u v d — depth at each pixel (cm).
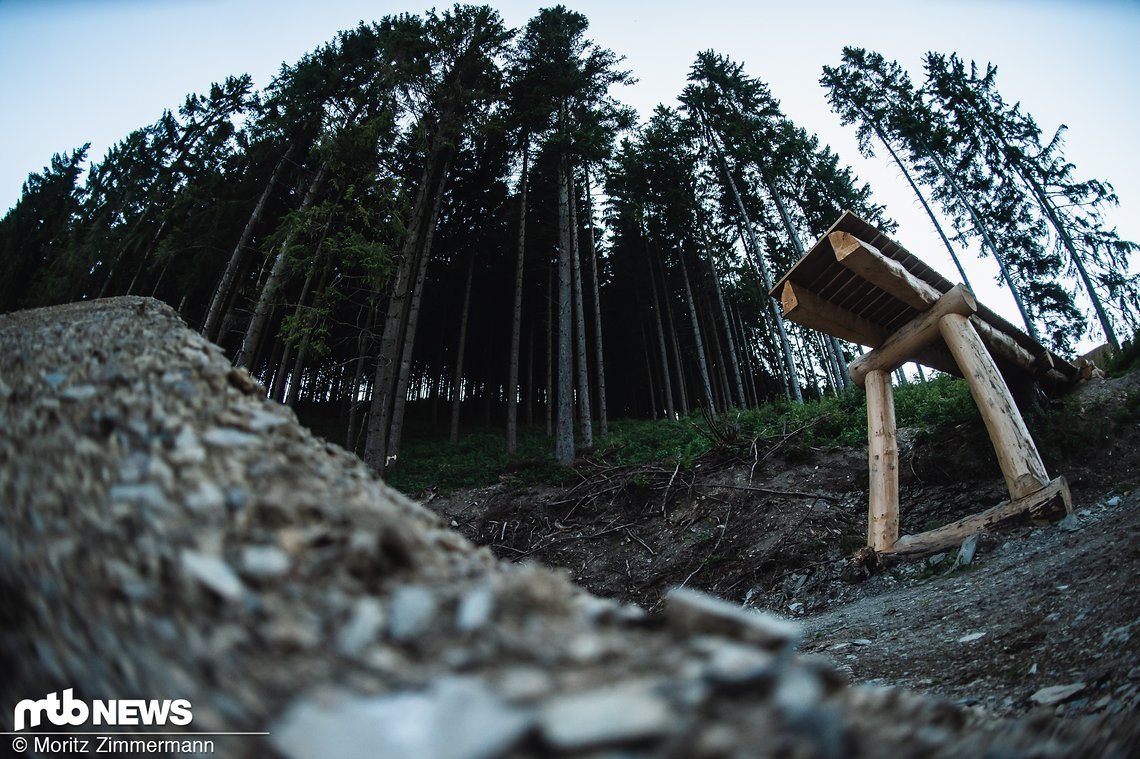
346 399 2659
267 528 125
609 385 3478
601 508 1088
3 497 154
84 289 2302
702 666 91
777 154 2294
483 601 105
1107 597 316
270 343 2533
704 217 2636
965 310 686
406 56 1808
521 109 2120
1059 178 1908
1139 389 821
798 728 79
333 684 85
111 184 2645
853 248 613
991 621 371
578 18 2253
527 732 70
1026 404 863
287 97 1973
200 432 166
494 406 3241
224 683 88
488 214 2498
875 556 645
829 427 1095
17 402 209
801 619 612
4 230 2880
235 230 2083
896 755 88
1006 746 119
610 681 87
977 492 746
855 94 2219
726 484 996
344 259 1371
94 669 103
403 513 169
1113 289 1809
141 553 118
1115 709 185
